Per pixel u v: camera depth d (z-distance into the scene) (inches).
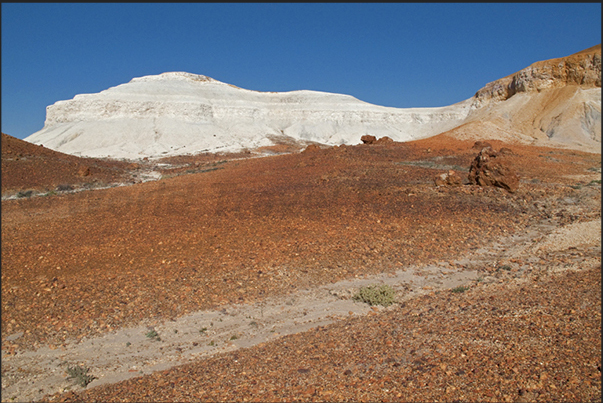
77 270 480.1
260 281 447.2
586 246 528.1
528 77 3029.0
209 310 387.2
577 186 942.4
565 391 194.7
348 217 704.4
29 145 1587.1
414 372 228.8
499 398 195.5
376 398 207.6
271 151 2598.4
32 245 580.4
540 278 406.9
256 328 350.9
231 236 604.7
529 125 2647.6
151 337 339.3
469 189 848.3
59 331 349.4
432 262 507.2
